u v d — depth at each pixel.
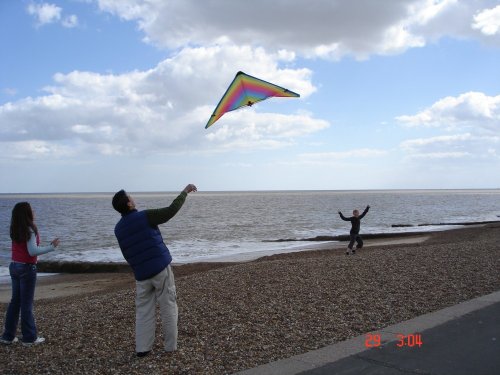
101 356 5.34
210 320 6.68
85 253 27.14
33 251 5.79
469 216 60.44
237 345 5.52
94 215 68.75
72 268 20.86
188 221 52.19
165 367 4.87
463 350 4.96
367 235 31.17
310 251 21.67
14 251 5.91
